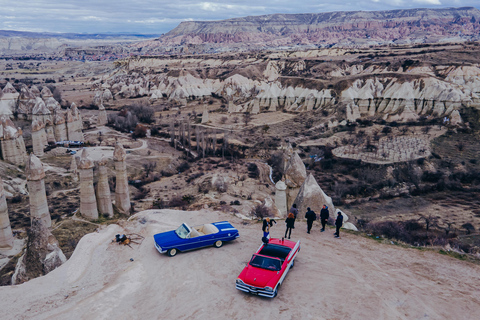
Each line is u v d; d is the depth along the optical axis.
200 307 14.75
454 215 58.44
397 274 16.75
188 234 19.98
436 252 19.30
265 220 19.84
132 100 194.38
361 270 17.19
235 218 25.97
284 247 17.03
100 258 19.70
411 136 99.56
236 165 94.00
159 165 94.81
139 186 78.69
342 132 113.00
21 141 80.25
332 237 21.78
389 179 75.88
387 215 59.62
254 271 15.53
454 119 104.81
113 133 127.44
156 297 15.81
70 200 65.94
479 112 105.25
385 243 20.77
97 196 51.38
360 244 20.58
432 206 63.12
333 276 16.61
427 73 139.00
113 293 16.20
